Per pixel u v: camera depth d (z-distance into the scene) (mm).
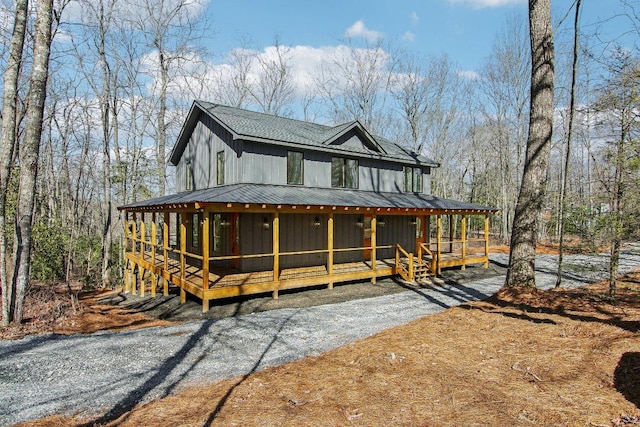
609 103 8164
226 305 10398
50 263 18125
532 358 5629
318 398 4715
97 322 9688
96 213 30422
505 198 31562
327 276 12227
